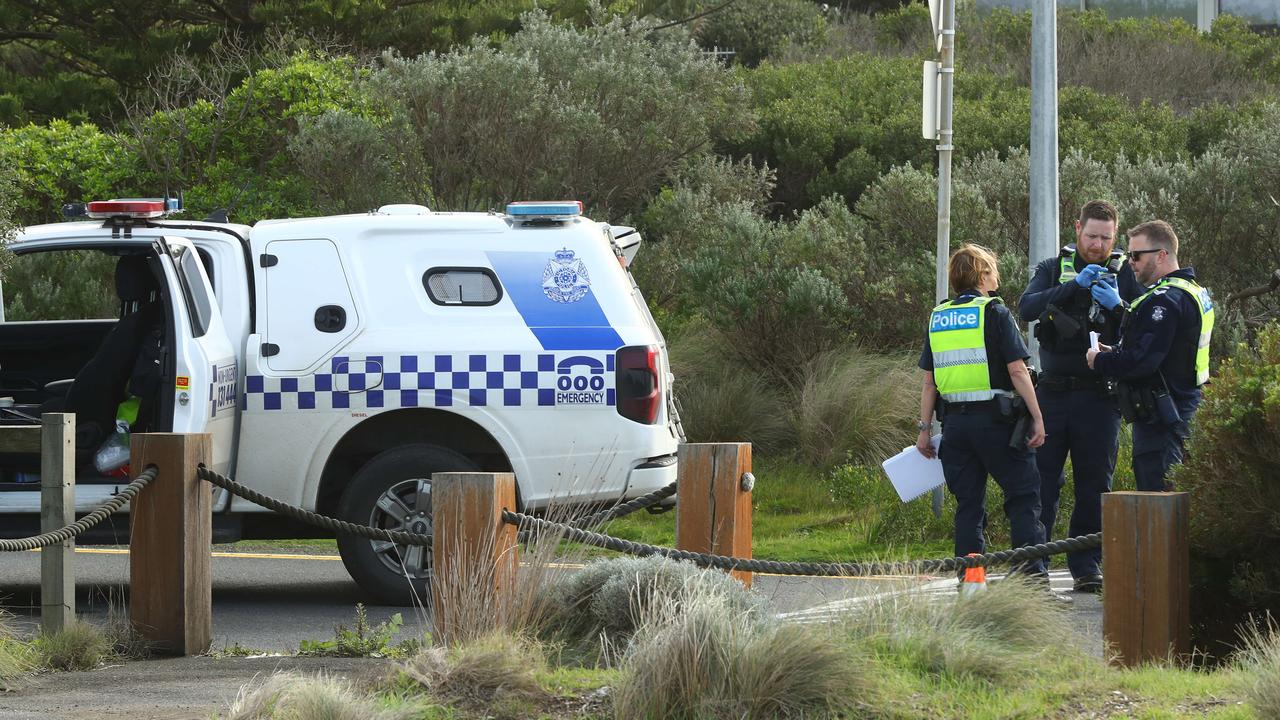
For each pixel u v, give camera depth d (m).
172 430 27.72
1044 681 17.83
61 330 35.44
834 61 91.88
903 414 43.50
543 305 29.70
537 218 30.14
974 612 19.55
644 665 17.05
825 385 44.69
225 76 64.00
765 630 17.70
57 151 57.44
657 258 53.53
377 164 52.84
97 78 83.62
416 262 29.92
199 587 24.20
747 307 47.34
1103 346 27.91
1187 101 86.00
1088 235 28.53
